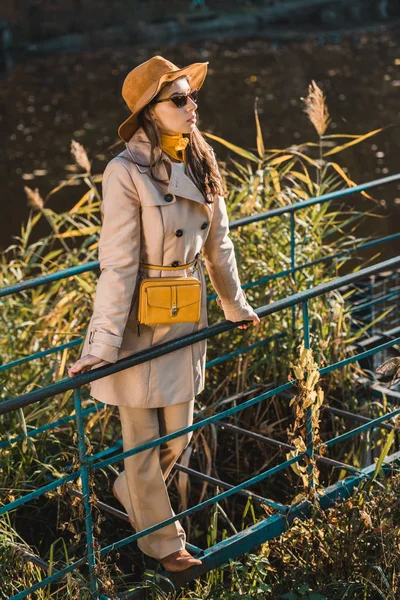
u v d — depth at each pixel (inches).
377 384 215.5
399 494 151.6
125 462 139.3
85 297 225.3
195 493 207.3
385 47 1063.6
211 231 138.2
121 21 1298.0
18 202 519.2
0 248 445.4
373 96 746.8
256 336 211.8
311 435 151.2
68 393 195.5
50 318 222.5
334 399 212.5
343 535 148.2
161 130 130.3
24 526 186.4
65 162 604.4
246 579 149.4
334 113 683.4
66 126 720.3
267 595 148.9
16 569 152.9
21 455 186.2
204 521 204.7
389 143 579.2
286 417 210.1
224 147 592.7
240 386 208.8
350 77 848.9
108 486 189.8
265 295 206.2
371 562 148.0
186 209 131.0
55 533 187.6
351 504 151.0
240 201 235.5
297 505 157.1
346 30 1272.1
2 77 981.8
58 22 1257.4
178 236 130.6
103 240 127.7
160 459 144.3
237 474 210.2
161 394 134.1
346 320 231.3
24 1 1235.9
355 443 210.7
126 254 126.4
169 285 129.3
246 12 1368.1
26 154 631.2
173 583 142.3
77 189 541.0
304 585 142.9
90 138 672.4
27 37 1238.3
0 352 216.8
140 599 141.3
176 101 127.6
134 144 130.0
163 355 132.1
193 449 205.3
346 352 216.2
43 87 907.4
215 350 214.4
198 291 130.6
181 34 1286.9
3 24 1184.8
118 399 134.3
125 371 133.6
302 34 1246.9
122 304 126.0
